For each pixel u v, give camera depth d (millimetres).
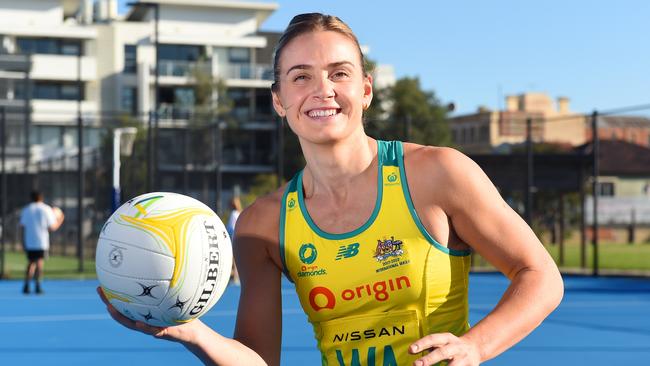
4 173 21078
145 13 64688
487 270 22969
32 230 17234
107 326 11961
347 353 2746
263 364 2779
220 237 2609
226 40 60625
